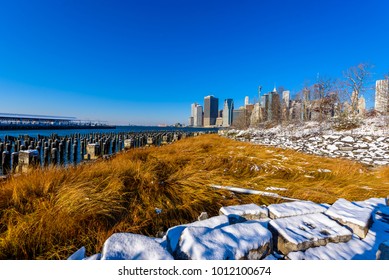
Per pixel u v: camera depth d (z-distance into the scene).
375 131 15.45
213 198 4.09
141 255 1.74
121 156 7.36
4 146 13.95
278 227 2.27
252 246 1.88
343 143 13.49
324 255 2.02
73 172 4.62
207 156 7.84
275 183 5.23
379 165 8.41
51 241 2.45
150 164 5.96
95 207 3.10
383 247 1.89
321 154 11.41
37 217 2.69
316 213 2.71
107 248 1.78
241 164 6.94
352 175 5.99
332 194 4.48
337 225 2.43
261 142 18.36
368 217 2.55
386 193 4.53
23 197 3.32
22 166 6.61
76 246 2.48
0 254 2.25
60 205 3.03
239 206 2.97
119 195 3.74
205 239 1.86
